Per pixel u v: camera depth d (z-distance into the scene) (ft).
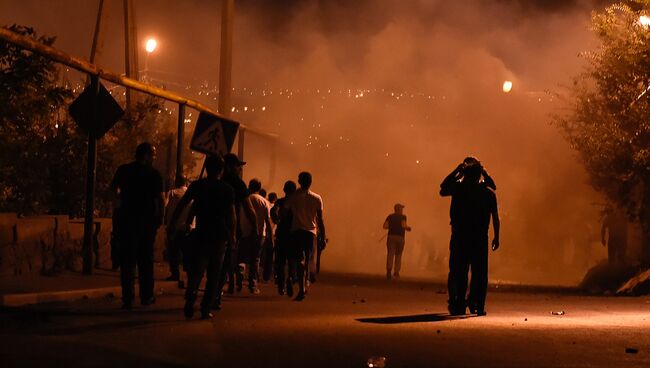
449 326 38.37
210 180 40.06
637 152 75.61
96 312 40.98
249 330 36.04
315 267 62.80
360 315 43.21
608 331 36.76
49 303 43.83
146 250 43.29
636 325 39.34
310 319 40.60
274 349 31.09
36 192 65.16
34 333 33.50
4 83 57.82
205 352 30.35
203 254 39.63
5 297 41.96
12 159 61.82
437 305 50.16
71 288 47.21
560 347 32.17
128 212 42.70
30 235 53.88
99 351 29.76
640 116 75.87
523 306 51.49
